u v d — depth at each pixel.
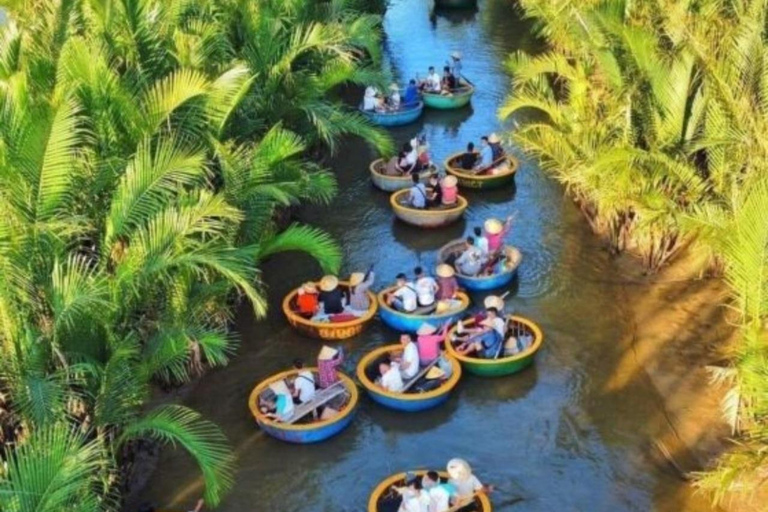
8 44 13.47
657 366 15.05
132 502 12.47
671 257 17.66
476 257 17.72
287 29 19.98
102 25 15.23
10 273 10.23
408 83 29.09
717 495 11.30
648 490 12.59
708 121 15.32
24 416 10.07
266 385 14.16
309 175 16.75
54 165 10.48
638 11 18.41
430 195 20.50
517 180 22.75
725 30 16.67
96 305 10.64
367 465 13.30
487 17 38.25
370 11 33.25
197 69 15.55
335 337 16.08
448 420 14.18
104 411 11.03
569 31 19.95
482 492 12.05
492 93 29.17
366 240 19.97
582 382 14.86
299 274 18.33
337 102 24.28
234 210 12.15
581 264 18.38
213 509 12.45
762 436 11.30
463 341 15.23
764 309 11.50
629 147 15.42
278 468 13.25
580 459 13.27
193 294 13.24
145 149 11.63
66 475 8.09
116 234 11.52
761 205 11.04
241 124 16.70
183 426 11.16
